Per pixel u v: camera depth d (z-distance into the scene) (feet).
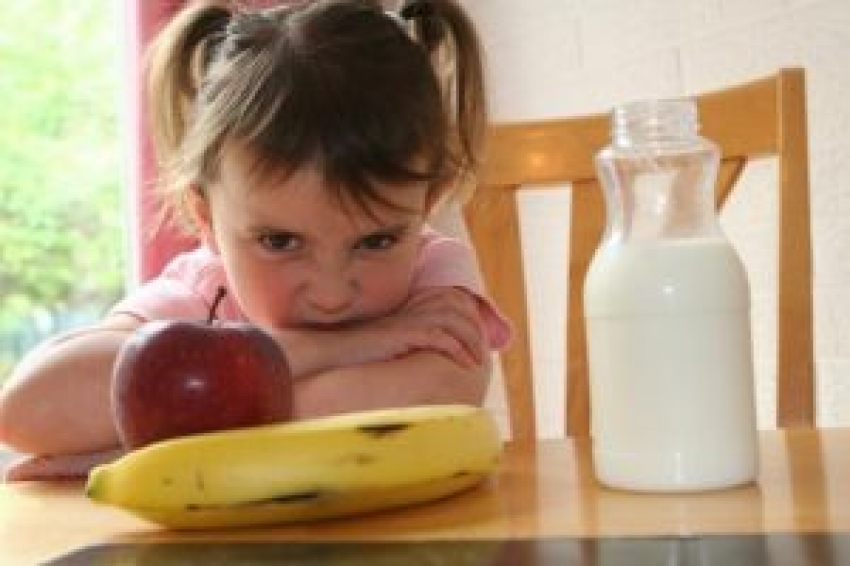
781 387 3.42
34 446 2.94
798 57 4.63
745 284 1.98
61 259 6.64
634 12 5.53
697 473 1.91
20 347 6.49
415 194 2.92
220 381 1.95
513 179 4.13
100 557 1.65
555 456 2.51
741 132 3.75
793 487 1.93
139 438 1.98
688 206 2.08
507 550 1.55
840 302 4.51
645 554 1.49
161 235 5.83
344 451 1.76
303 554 1.60
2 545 1.85
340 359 3.00
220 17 3.49
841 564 1.38
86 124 6.75
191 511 1.76
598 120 4.03
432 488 1.89
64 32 6.72
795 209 3.50
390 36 3.11
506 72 6.52
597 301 2.00
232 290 3.26
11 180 6.63
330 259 2.93
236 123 2.84
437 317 3.17
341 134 2.76
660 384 1.93
